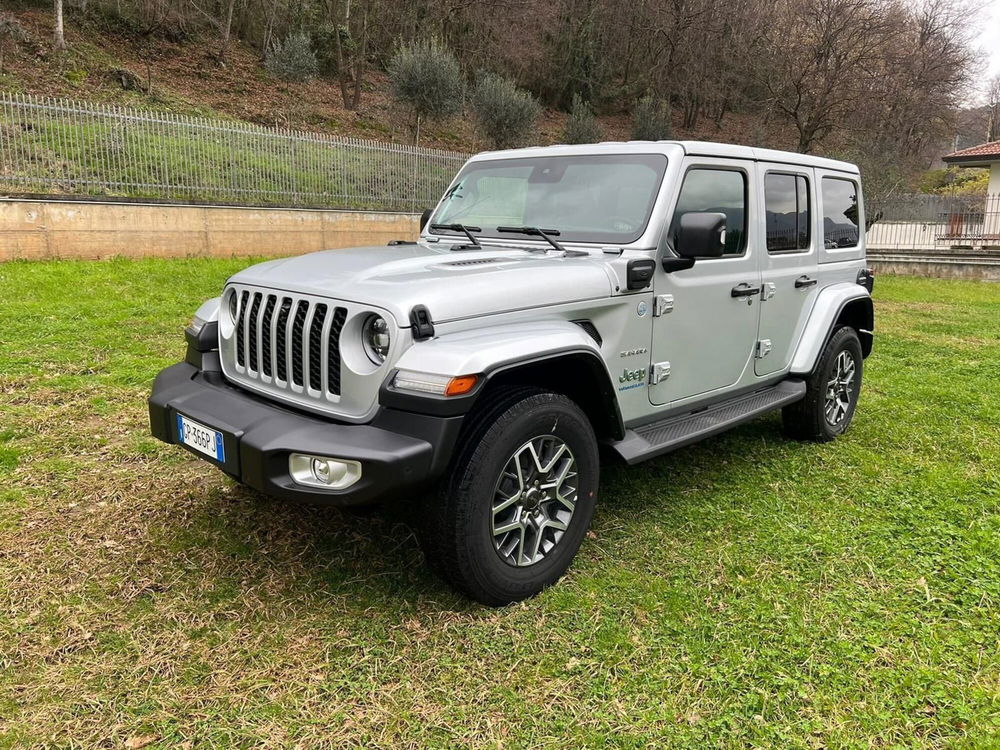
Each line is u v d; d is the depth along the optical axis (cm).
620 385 336
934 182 4438
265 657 256
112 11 2419
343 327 267
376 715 230
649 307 341
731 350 404
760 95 3341
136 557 318
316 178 1497
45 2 2333
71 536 333
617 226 347
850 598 303
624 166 364
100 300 880
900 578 319
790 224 449
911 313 1157
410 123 2483
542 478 296
